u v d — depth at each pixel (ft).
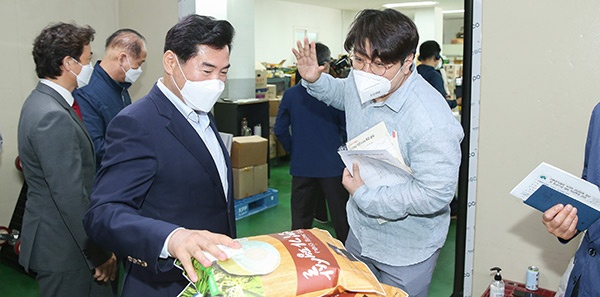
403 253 4.93
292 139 11.09
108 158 3.67
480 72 7.47
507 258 7.75
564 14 6.73
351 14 39.65
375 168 4.58
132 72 8.23
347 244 5.57
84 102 7.70
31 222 6.04
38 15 11.43
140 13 12.17
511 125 7.36
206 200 4.06
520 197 4.29
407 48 4.32
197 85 3.90
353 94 5.20
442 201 4.36
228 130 18.07
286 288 2.83
